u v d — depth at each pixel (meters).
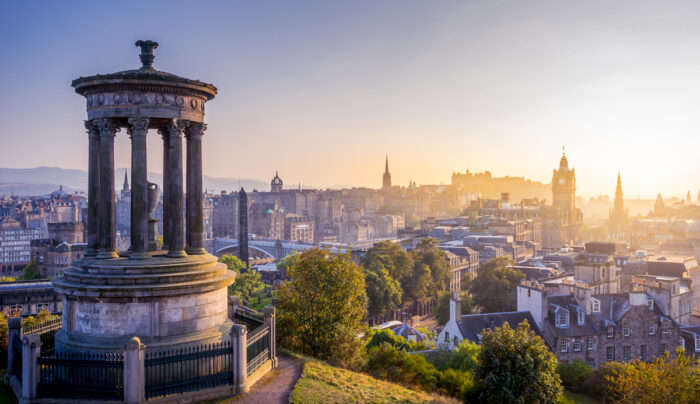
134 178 31.69
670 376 50.16
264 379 32.53
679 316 119.62
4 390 30.17
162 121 33.81
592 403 62.81
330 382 33.50
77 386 26.78
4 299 109.19
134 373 26.08
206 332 31.89
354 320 47.94
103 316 29.95
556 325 89.50
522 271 153.25
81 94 33.09
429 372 45.16
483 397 41.78
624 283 160.00
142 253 31.95
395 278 158.88
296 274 46.81
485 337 43.78
